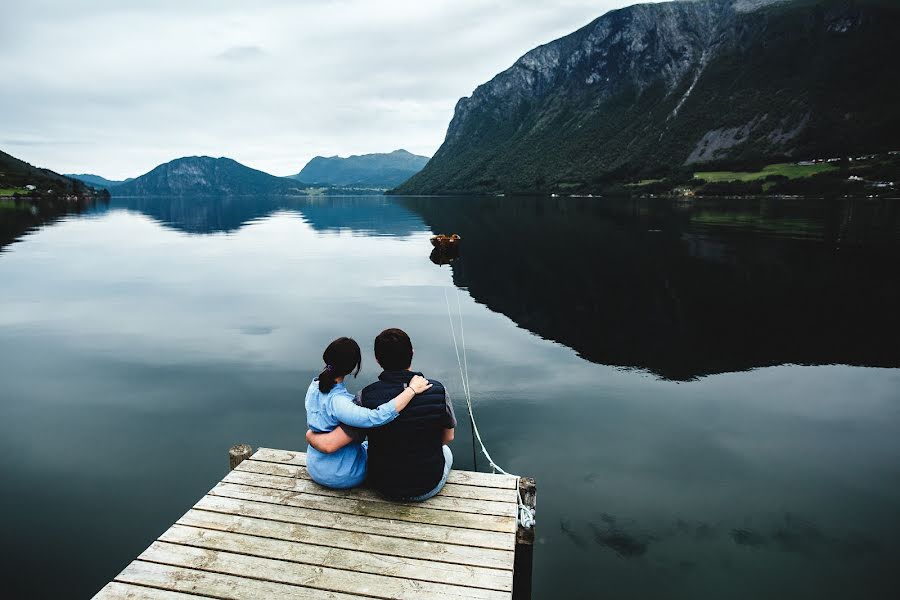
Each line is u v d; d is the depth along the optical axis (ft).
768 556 17.88
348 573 12.81
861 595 16.07
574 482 22.43
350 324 49.24
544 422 28.37
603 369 36.99
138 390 32.91
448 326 48.42
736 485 22.35
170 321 50.42
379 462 15.07
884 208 227.40
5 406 30.50
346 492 16.17
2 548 18.08
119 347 42.09
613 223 167.84
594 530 19.26
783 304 56.13
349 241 129.49
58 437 26.50
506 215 228.43
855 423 28.71
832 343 43.06
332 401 14.75
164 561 13.14
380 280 72.54
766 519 19.97
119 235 147.84
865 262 82.17
